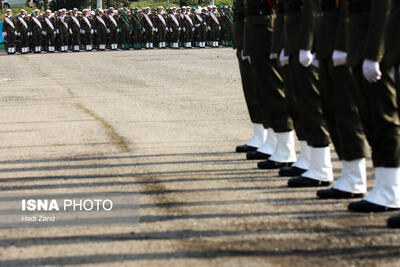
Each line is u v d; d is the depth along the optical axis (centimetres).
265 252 1353
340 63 1691
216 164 2314
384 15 1476
